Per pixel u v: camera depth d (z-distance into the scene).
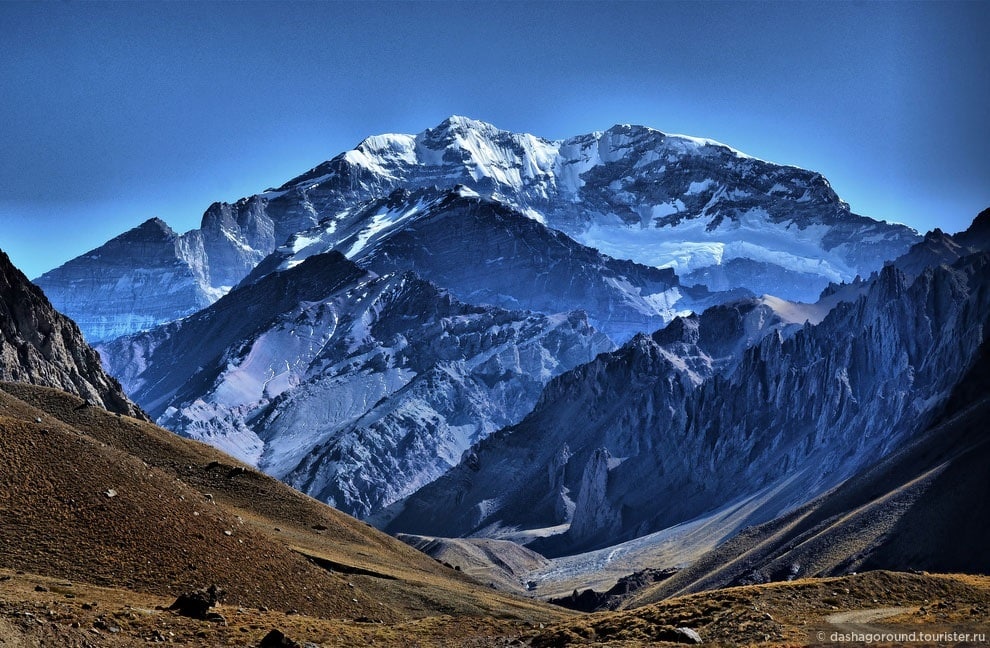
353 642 78.50
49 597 75.38
